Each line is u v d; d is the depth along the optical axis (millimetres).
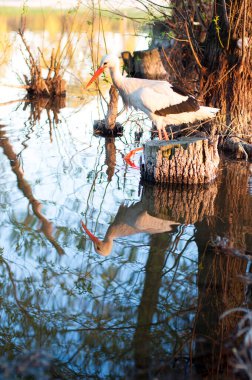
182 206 6094
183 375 3389
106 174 7113
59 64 11898
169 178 6742
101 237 5289
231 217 5777
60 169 7207
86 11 12484
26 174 6957
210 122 8312
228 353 3578
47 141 8492
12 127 9281
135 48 15117
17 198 6160
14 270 4645
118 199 6285
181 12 9266
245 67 7992
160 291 4352
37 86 11906
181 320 3961
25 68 13953
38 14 18062
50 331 3828
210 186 6738
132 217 5805
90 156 7859
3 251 4965
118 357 3555
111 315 4031
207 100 8359
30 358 3355
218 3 8031
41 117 10070
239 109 8141
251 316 3434
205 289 4367
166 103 7047
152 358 3559
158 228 5531
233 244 5043
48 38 15633
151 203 6188
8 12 18906
